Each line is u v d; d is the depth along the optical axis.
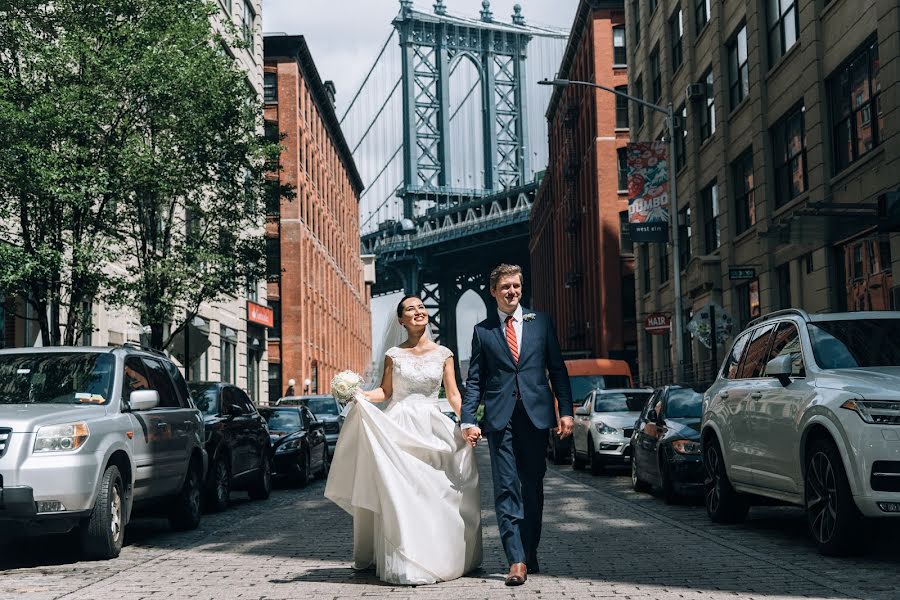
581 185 62.97
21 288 16.22
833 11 22.03
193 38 18.83
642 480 15.50
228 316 40.22
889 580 7.11
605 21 55.28
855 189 20.92
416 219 137.50
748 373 10.41
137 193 18.20
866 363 8.84
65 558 9.20
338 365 77.19
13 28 16.69
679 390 15.00
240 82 19.78
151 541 10.73
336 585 7.21
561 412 7.27
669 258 38.47
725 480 10.88
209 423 14.12
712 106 32.34
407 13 154.50
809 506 8.59
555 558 8.44
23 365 10.06
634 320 54.16
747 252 28.81
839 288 22.36
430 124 157.25
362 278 102.50
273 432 19.28
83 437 8.76
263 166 20.67
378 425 7.23
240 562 8.69
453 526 7.26
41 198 16.03
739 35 29.56
